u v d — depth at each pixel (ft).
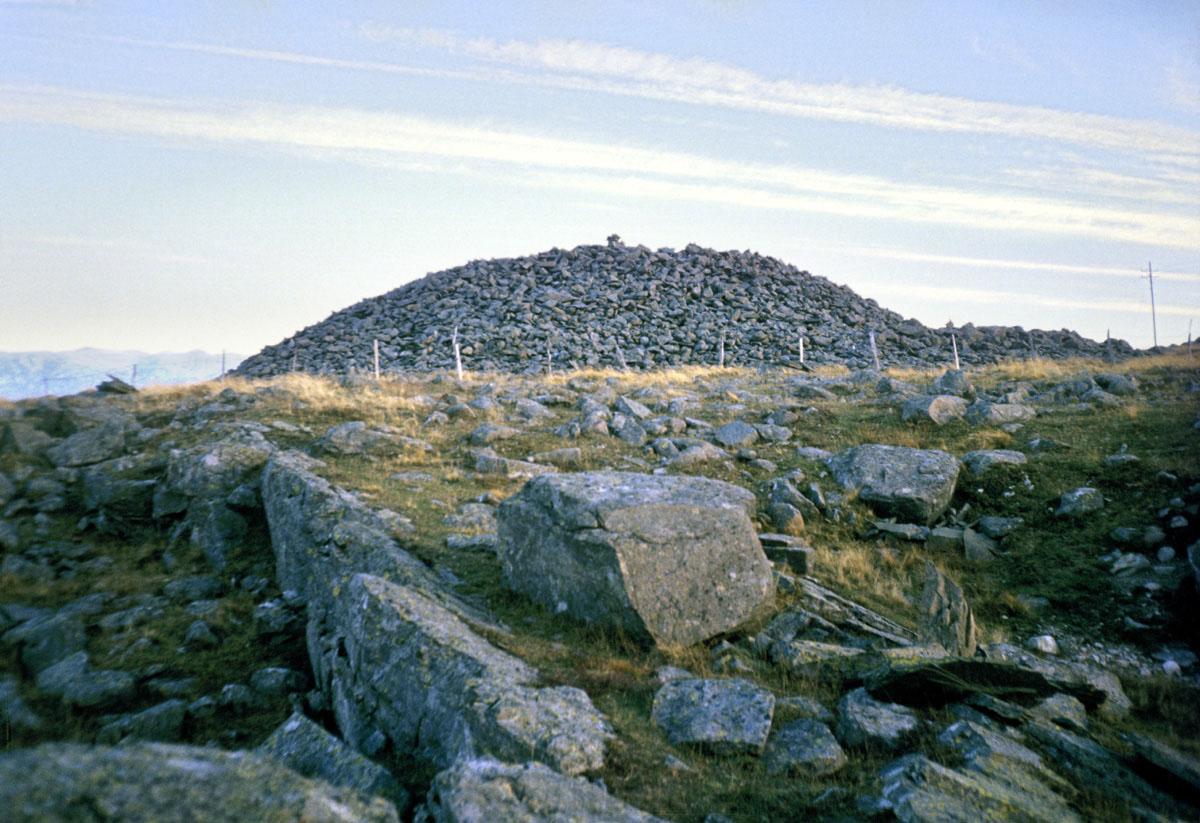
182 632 47.67
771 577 40.09
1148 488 54.75
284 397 85.25
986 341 188.34
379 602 35.32
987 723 29.45
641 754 26.55
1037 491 57.67
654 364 159.22
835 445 70.59
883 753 27.76
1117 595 46.11
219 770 15.01
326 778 26.61
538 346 163.94
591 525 37.37
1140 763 27.37
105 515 60.29
